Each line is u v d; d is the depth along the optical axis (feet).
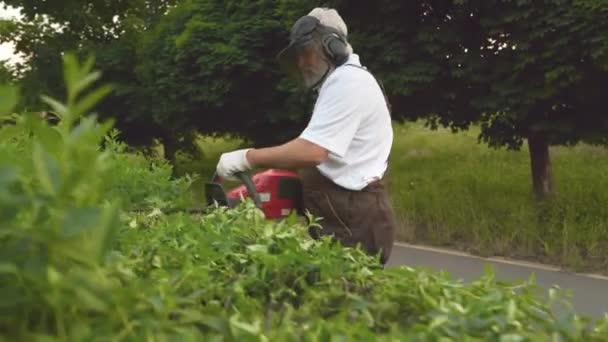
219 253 6.31
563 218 33.78
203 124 53.01
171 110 51.83
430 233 35.81
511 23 31.35
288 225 7.32
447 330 4.36
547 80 30.53
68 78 3.34
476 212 36.45
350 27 36.81
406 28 34.94
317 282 5.78
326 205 10.55
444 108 37.78
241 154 10.32
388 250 10.88
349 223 10.55
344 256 6.33
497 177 45.44
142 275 5.11
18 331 3.13
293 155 10.17
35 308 3.19
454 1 31.83
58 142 3.29
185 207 10.08
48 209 3.17
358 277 5.83
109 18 72.95
